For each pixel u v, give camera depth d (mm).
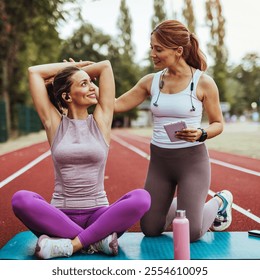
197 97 3734
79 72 3447
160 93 3814
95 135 3447
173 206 3945
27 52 28750
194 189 3668
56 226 3240
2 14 18438
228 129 38281
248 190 7016
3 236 4492
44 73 3631
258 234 3791
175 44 3635
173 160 3748
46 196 6719
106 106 3584
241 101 93875
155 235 3861
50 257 3221
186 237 3033
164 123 3781
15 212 3213
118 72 59906
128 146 18969
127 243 3652
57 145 3387
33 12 18203
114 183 7863
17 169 10461
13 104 30562
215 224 4160
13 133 30562
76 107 3484
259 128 39094
